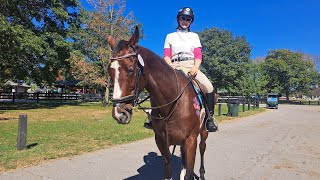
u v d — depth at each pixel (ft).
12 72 92.58
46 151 26.91
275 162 25.17
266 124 59.16
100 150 28.66
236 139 38.01
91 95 150.00
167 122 12.82
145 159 25.39
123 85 10.70
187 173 12.95
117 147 30.32
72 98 146.61
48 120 54.85
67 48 95.14
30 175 19.97
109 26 104.58
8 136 34.65
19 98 137.49
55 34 93.20
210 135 41.73
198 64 14.84
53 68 99.40
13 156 24.52
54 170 21.35
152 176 20.54
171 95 12.62
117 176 20.43
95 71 104.73
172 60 15.74
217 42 169.89
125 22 104.42
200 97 14.48
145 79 11.81
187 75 14.37
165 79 12.50
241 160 25.72
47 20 99.30
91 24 102.47
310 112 107.76
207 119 15.75
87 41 106.42
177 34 15.72
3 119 54.19
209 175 21.01
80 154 26.66
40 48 77.05
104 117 62.75
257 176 20.89
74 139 33.94
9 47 70.08
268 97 139.44
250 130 48.32
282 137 40.32
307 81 227.61
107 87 105.19
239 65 173.27
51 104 111.14
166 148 13.66
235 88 179.63
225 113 85.35
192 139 13.19
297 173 21.79
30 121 52.49
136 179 19.83
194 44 15.51
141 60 11.25
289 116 84.43
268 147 32.32
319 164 24.58
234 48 171.73
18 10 82.12
